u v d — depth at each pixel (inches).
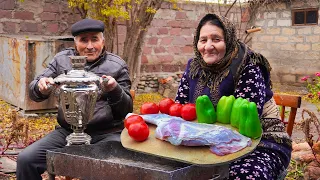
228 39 110.7
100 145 104.0
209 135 89.9
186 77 123.0
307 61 479.5
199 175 86.7
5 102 315.9
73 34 135.7
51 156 98.2
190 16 455.2
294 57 488.4
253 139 96.0
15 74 297.6
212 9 431.5
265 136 110.0
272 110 113.3
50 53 289.1
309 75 478.9
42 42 285.9
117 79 138.6
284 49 494.6
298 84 487.5
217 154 88.0
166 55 447.5
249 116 95.7
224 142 89.5
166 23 443.5
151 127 103.2
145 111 112.0
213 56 111.3
